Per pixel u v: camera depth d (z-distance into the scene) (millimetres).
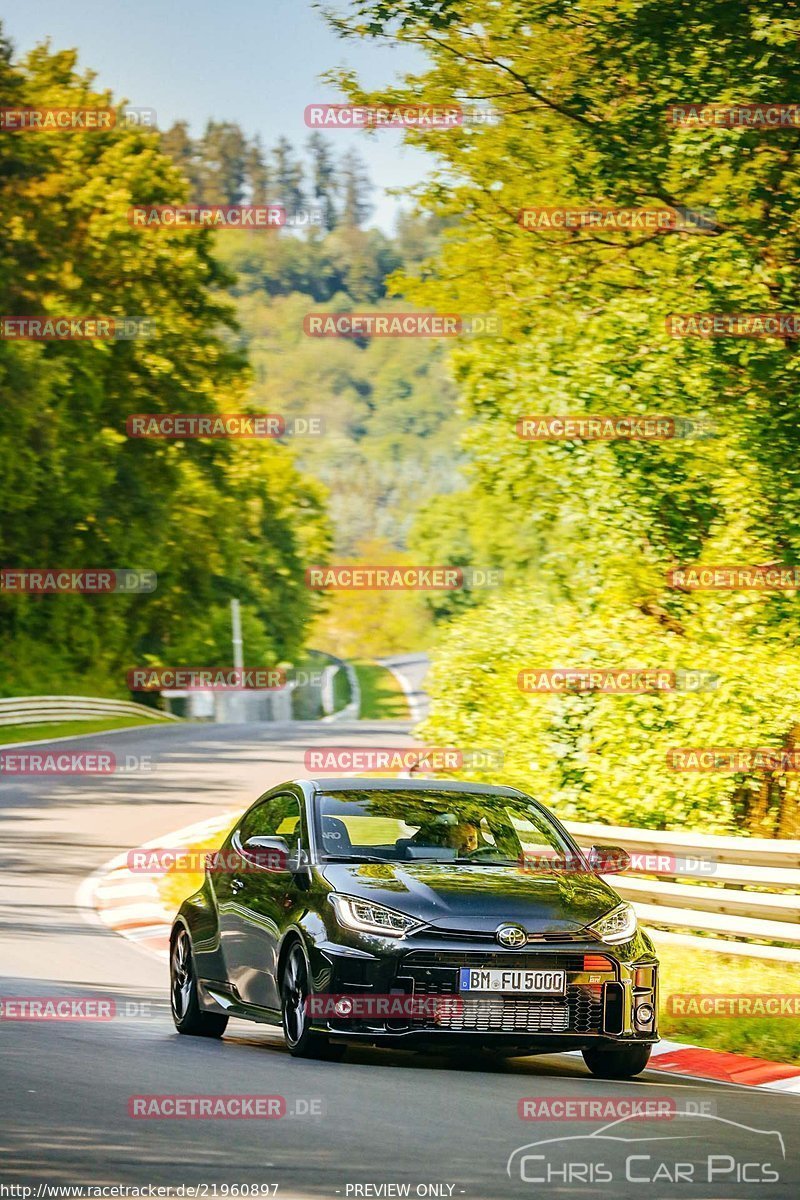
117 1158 11789
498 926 16250
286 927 17078
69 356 114250
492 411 44844
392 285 47656
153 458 125250
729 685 31375
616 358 37031
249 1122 13258
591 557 38781
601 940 16562
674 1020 20859
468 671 38531
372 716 150375
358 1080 15555
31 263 113438
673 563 37531
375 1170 11664
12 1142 12148
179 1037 18781
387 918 16297
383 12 40125
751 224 36188
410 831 18109
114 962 25234
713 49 34781
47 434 106562
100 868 38250
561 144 39719
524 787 33656
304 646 199875
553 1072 17469
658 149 36375
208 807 52594
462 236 46031
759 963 24672
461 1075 16438
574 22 37562
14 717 88750
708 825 31391
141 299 121562
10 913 30328
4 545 114875
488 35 40844
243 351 126875
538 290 43938
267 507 180375
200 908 19453
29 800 53688
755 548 35875
